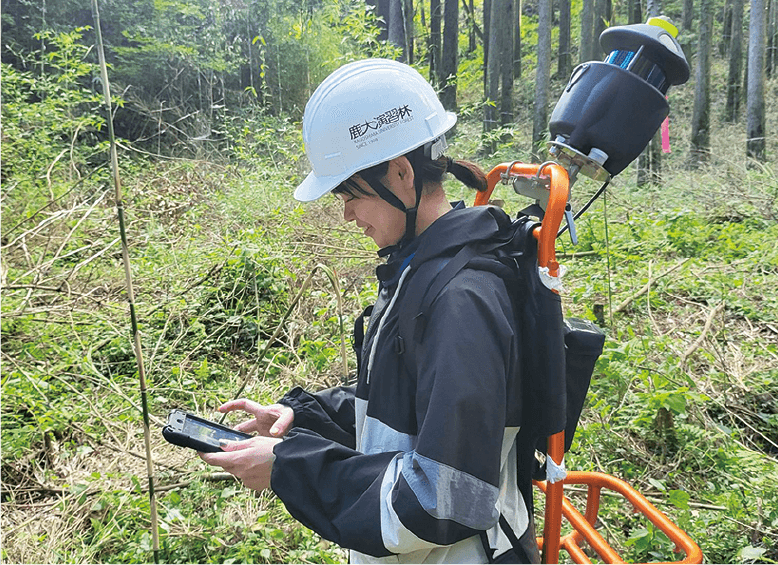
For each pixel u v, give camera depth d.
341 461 1.18
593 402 3.20
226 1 13.38
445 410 1.03
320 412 1.55
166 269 5.36
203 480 2.86
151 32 11.52
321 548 2.43
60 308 4.27
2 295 4.39
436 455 1.02
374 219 1.28
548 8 10.87
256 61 13.41
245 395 3.62
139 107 10.62
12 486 2.94
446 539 1.06
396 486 1.07
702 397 3.29
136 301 4.77
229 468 1.30
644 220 6.43
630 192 8.20
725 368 3.65
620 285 4.96
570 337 1.25
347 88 1.22
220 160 10.49
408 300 1.14
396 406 1.18
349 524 1.10
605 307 4.59
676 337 4.24
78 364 3.71
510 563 1.20
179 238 6.38
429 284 1.12
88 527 2.67
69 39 8.88
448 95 13.92
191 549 2.46
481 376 1.05
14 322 4.12
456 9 13.55
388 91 1.21
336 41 13.81
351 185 1.25
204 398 3.70
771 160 9.86
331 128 1.22
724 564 2.40
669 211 6.34
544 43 10.98
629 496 1.55
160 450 3.21
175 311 4.55
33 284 4.46
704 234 5.99
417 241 1.23
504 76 13.38
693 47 15.66
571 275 5.29
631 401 3.33
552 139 1.44
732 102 13.23
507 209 7.12
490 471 1.06
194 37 12.38
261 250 5.09
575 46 20.08
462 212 1.18
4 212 5.98
